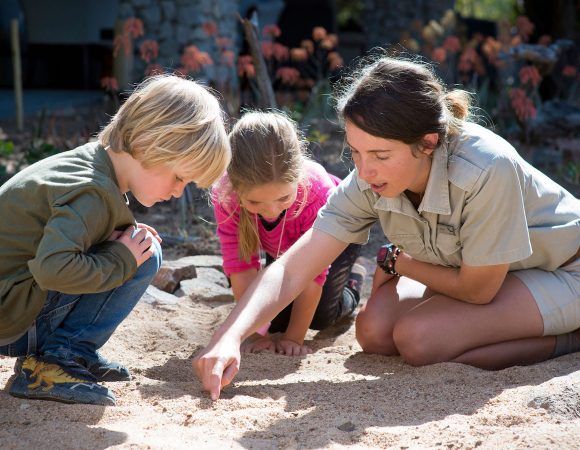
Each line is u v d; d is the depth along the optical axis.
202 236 5.68
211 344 2.92
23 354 2.89
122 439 2.44
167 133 2.59
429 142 2.90
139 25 7.80
